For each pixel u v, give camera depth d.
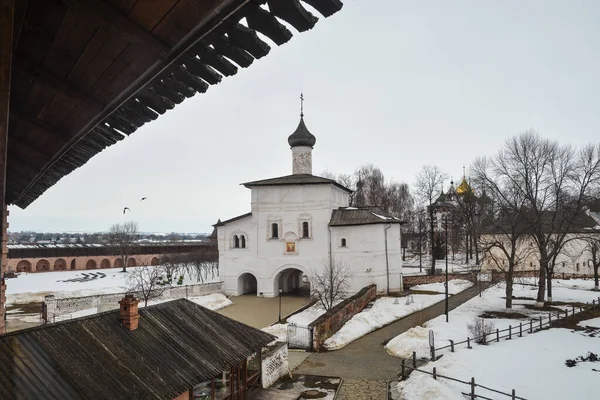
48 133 6.06
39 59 4.37
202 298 40.56
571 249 61.84
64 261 74.75
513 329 29.16
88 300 35.72
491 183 40.94
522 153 39.00
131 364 11.73
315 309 36.66
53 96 4.96
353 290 42.59
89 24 3.59
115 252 79.38
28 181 9.06
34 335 10.69
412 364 22.50
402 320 34.22
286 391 19.12
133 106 5.37
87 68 4.36
